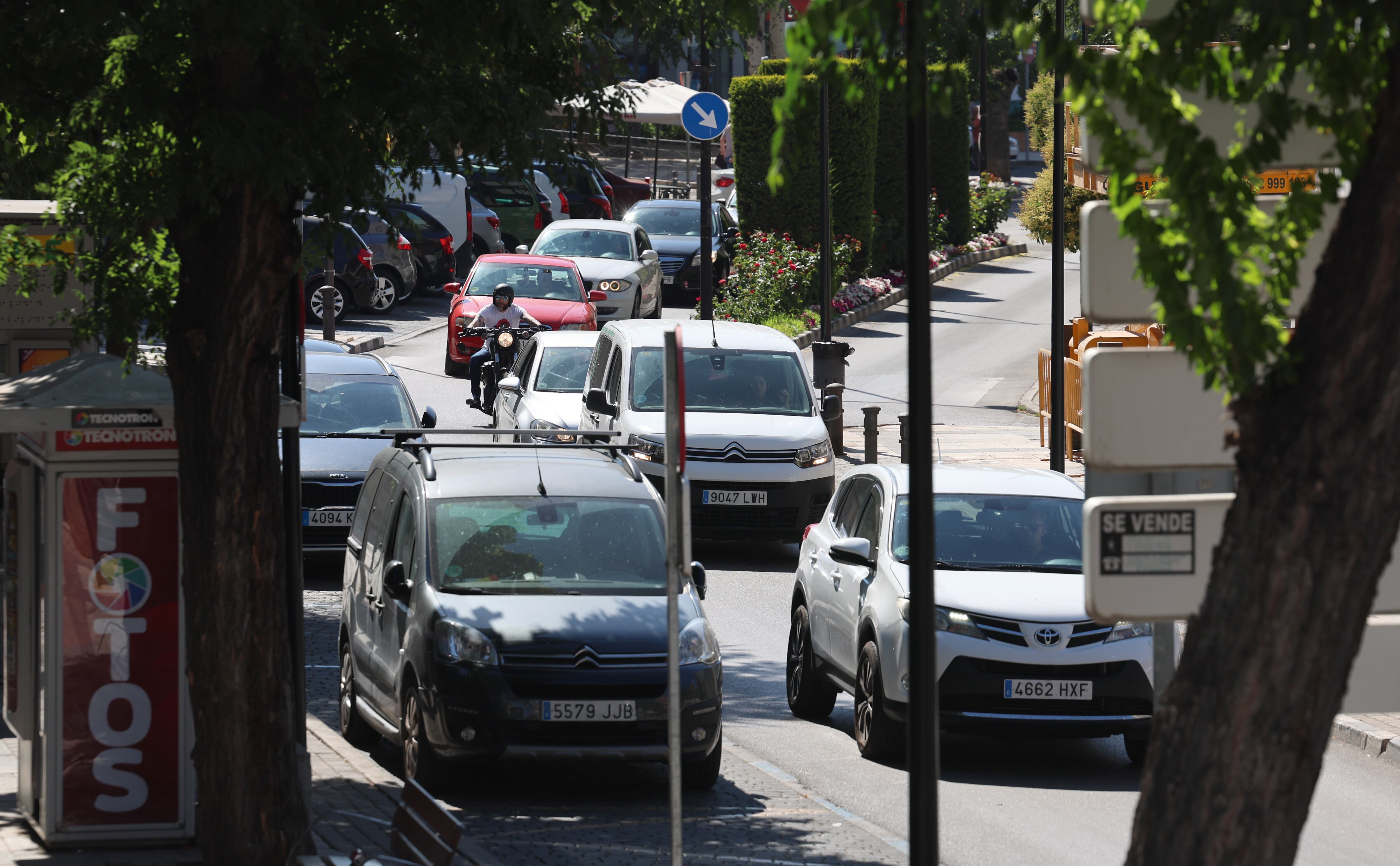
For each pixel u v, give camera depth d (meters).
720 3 36.25
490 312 100.69
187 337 28.97
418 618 38.78
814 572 48.75
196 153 28.62
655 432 70.38
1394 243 16.88
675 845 24.78
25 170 43.00
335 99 30.27
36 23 30.11
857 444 96.19
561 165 32.94
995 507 45.66
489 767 41.69
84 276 32.00
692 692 37.94
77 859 31.17
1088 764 43.81
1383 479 16.83
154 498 31.70
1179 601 21.23
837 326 141.12
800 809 38.16
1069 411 90.25
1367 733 46.09
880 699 42.38
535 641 37.47
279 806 29.64
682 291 153.00
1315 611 16.88
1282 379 17.31
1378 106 17.22
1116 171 18.69
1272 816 16.95
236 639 29.19
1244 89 18.22
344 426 66.94
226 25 27.34
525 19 30.95
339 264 140.50
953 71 19.44
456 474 42.72
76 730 31.67
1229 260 17.56
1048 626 41.12
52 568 31.44
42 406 30.66
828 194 104.19
